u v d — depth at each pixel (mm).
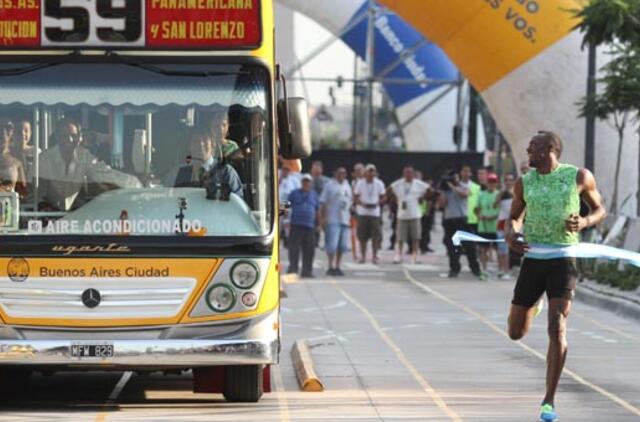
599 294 56938
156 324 26594
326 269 78250
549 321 26469
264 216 27078
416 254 83188
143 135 27016
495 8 71125
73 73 27062
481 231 73250
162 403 29391
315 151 118500
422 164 119125
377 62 120125
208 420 26953
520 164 77125
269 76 27328
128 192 26844
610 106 68188
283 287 65250
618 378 34062
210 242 26719
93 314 26469
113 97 27047
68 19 27078
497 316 51781
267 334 26938
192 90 27188
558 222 26641
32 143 26875
